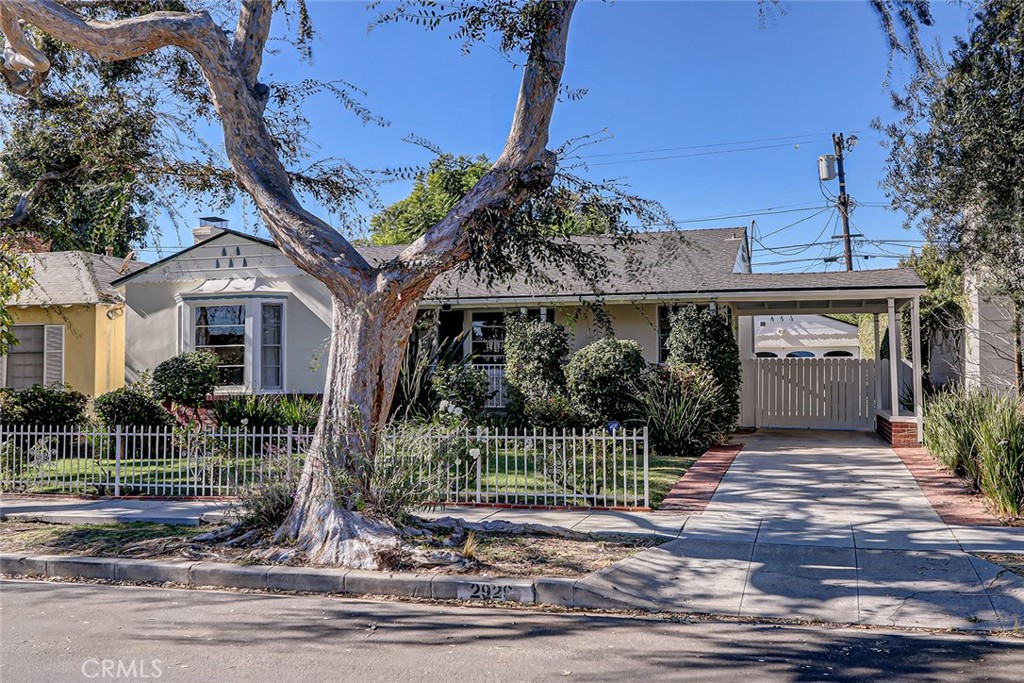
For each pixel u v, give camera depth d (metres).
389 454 9.30
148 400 15.91
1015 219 9.82
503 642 6.01
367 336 8.60
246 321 17.98
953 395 13.80
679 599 7.17
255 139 9.23
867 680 5.19
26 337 19.88
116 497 11.98
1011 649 5.88
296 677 5.22
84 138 11.18
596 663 5.51
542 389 16.83
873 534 8.76
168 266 18.80
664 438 15.26
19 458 13.04
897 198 11.31
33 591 7.72
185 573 8.02
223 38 9.09
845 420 19.50
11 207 12.16
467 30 8.66
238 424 16.20
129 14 11.28
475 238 8.40
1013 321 13.80
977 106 9.98
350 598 7.42
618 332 18.59
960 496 10.70
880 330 21.84
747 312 19.89
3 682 5.12
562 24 8.90
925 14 10.03
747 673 5.31
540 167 8.68
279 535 8.65
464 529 9.09
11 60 11.00
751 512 10.06
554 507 10.62
